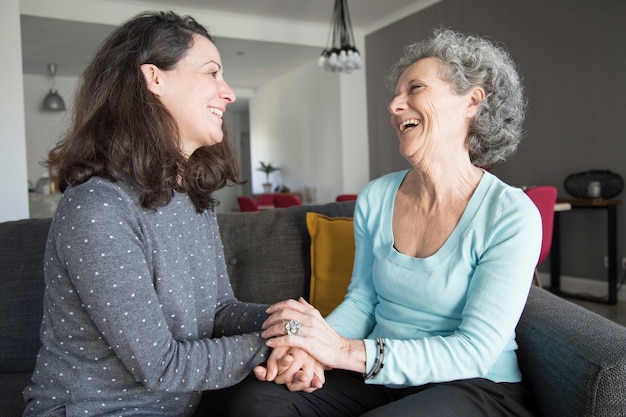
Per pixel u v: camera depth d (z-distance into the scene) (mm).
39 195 4805
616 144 4156
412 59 1320
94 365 955
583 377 957
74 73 8070
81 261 875
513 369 1148
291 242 1769
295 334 1092
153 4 5820
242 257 1765
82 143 976
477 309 1081
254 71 8375
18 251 1637
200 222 1208
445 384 1084
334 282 1656
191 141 1128
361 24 6922
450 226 1214
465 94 1235
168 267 1036
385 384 1177
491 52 1268
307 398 1101
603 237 4320
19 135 4215
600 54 4227
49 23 5570
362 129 7289
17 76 4207
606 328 1090
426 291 1186
